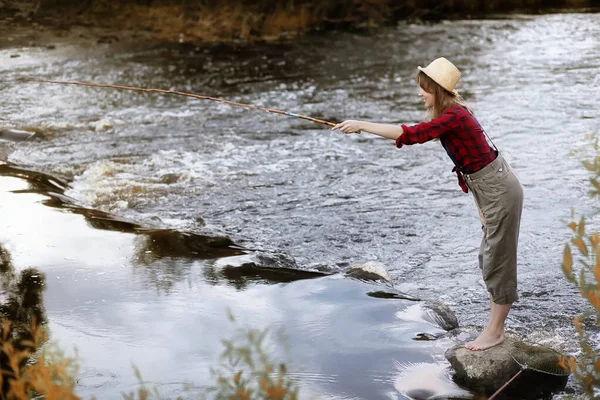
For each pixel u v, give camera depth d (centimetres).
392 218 810
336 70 1625
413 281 658
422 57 1758
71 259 631
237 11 2014
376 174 959
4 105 1296
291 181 936
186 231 727
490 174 470
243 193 894
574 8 2564
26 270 607
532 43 1898
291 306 561
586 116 1188
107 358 477
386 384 464
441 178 939
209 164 1002
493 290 485
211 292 579
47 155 1034
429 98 479
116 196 876
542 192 863
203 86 1472
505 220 472
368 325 535
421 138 470
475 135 469
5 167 920
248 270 627
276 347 496
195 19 1988
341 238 760
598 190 440
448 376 478
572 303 598
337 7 2173
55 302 555
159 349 489
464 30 2133
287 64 1695
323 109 1294
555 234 745
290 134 1144
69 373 418
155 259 641
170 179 941
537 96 1333
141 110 1284
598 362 398
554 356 487
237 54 1809
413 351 504
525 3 2595
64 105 1309
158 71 1599
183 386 443
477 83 1460
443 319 557
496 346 491
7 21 1953
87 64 1641
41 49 1762
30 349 483
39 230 691
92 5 1980
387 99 1358
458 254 716
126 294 570
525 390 467
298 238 761
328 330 524
